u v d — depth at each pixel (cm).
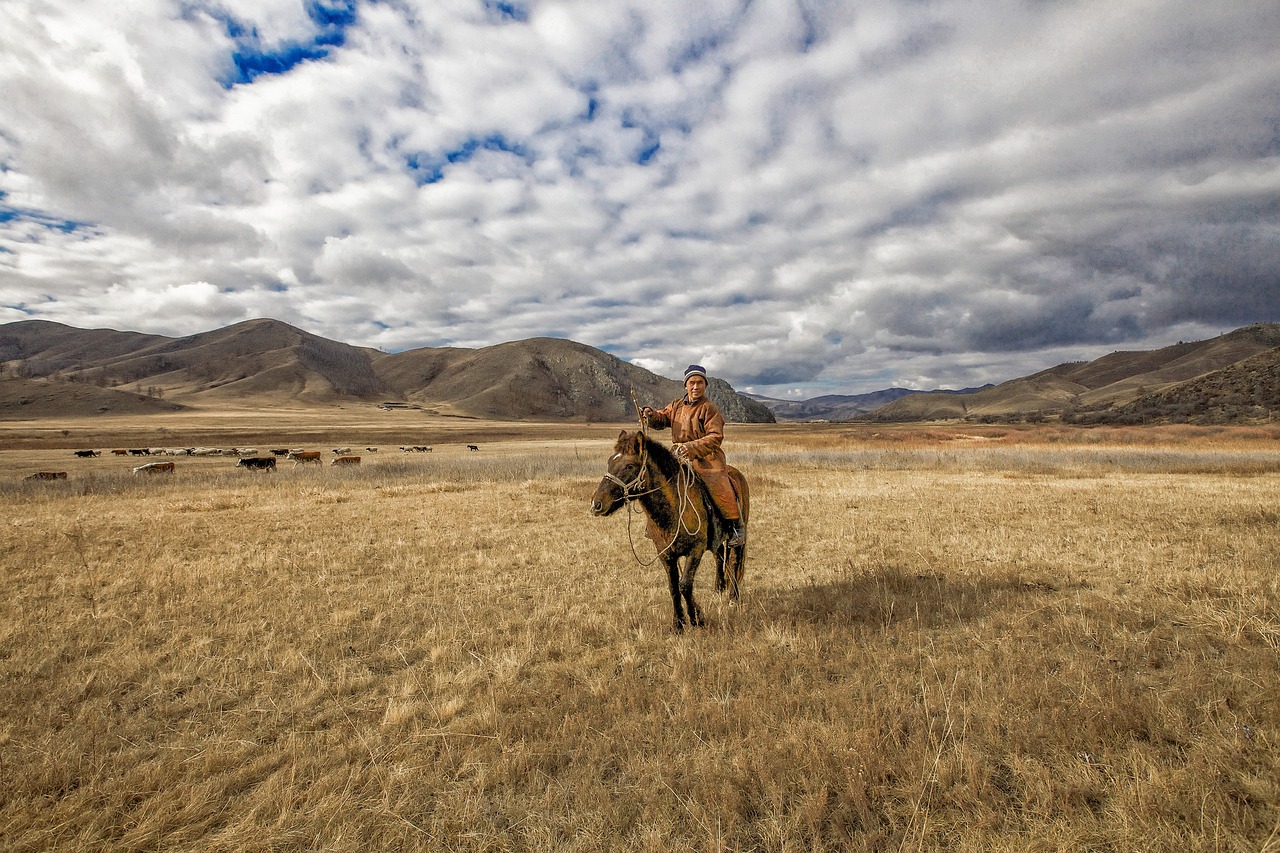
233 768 361
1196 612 562
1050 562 793
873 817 289
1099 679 423
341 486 2188
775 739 358
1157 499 1388
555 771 349
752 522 1241
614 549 1009
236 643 570
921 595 651
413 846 283
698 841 282
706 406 621
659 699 416
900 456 3183
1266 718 360
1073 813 287
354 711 432
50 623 633
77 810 313
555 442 7469
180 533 1167
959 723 370
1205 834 261
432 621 636
